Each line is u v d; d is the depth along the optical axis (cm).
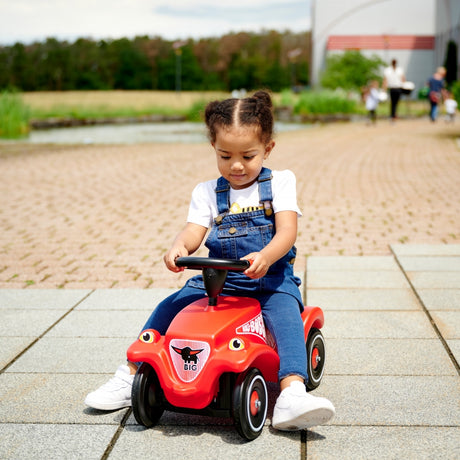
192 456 238
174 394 241
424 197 802
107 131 2295
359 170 1055
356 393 288
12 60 6894
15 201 837
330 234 623
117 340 362
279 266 282
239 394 238
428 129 1967
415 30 4372
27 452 243
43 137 1989
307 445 244
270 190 280
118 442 250
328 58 3838
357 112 2847
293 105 2914
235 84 8062
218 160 271
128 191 905
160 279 490
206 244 288
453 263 505
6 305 428
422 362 321
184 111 3200
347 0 4338
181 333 245
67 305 427
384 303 415
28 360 335
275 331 267
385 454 235
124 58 7275
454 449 238
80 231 661
